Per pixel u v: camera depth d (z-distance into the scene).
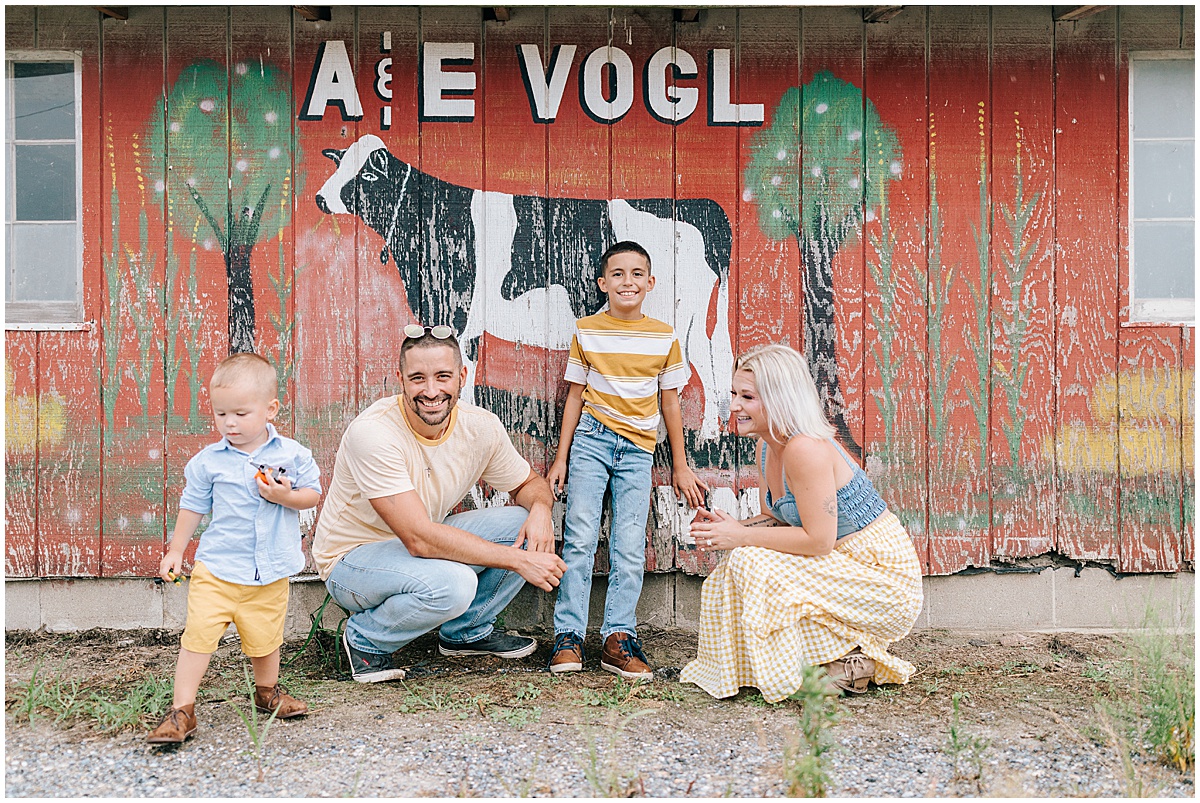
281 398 3.75
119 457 3.73
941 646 3.64
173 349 3.74
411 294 3.76
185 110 3.71
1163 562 3.82
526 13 3.74
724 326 3.79
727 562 3.12
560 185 3.76
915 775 2.53
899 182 3.79
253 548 2.72
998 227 3.80
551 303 3.78
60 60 3.75
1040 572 3.83
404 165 3.75
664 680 3.28
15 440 3.71
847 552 3.09
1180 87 3.84
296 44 3.71
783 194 3.78
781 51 3.76
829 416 3.80
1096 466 3.81
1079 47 3.78
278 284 3.74
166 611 3.79
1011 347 3.81
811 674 2.44
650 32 3.74
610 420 3.52
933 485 3.81
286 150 3.73
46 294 3.81
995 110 3.78
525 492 3.48
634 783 2.47
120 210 3.72
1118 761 2.61
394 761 2.60
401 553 3.20
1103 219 3.80
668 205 3.77
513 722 2.87
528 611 3.84
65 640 3.66
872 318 3.80
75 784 2.46
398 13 3.72
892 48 3.77
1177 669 3.00
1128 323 3.81
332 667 3.41
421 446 3.24
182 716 2.67
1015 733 2.80
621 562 3.46
